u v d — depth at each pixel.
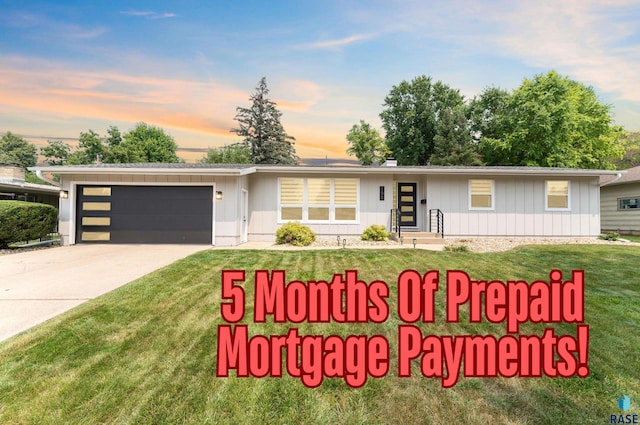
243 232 11.09
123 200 10.38
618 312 4.16
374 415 2.24
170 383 2.58
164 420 2.17
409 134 32.56
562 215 12.09
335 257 7.64
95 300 4.48
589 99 23.02
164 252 8.52
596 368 2.87
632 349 3.22
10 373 2.70
